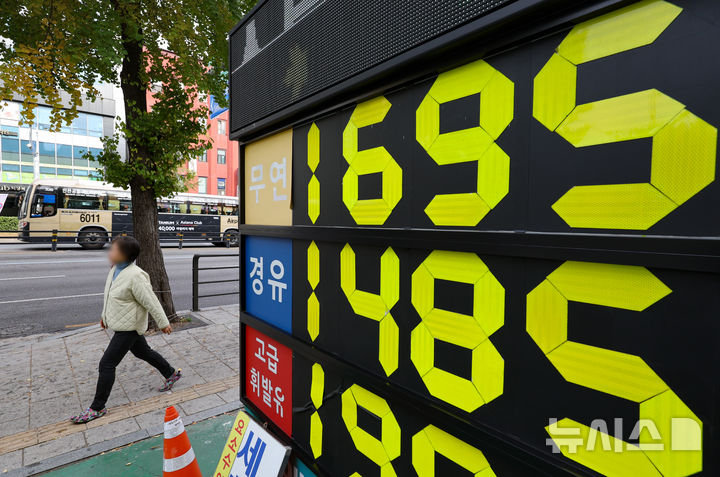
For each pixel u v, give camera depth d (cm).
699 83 68
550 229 88
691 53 69
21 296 799
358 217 145
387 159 131
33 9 451
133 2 475
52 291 849
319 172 167
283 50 180
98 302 760
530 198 92
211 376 407
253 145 220
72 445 282
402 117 125
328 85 150
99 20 468
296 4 171
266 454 187
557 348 88
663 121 72
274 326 202
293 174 185
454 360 111
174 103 556
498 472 101
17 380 394
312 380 176
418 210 120
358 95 140
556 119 87
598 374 82
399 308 128
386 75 126
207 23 561
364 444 146
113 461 266
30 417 322
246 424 211
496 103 98
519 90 94
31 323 625
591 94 82
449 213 110
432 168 115
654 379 74
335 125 156
